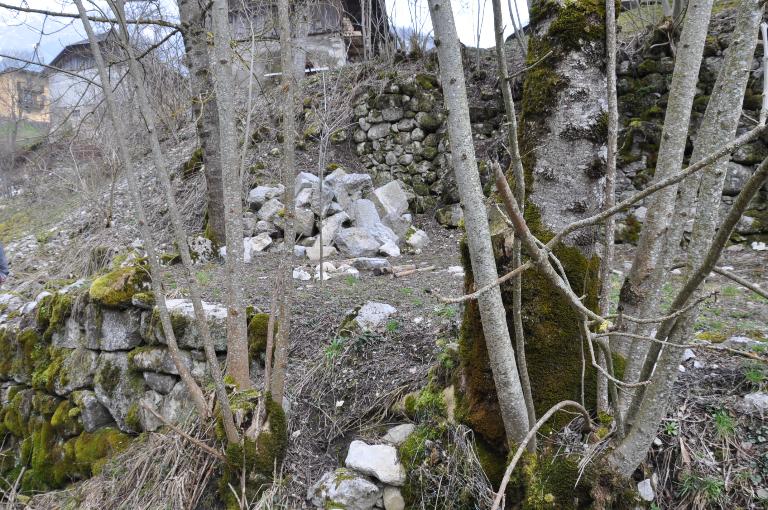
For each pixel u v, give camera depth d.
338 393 3.10
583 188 2.27
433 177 7.59
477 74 7.87
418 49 8.46
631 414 2.04
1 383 5.11
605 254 2.22
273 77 9.00
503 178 1.38
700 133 1.92
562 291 1.53
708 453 2.21
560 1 2.25
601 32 2.24
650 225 2.26
